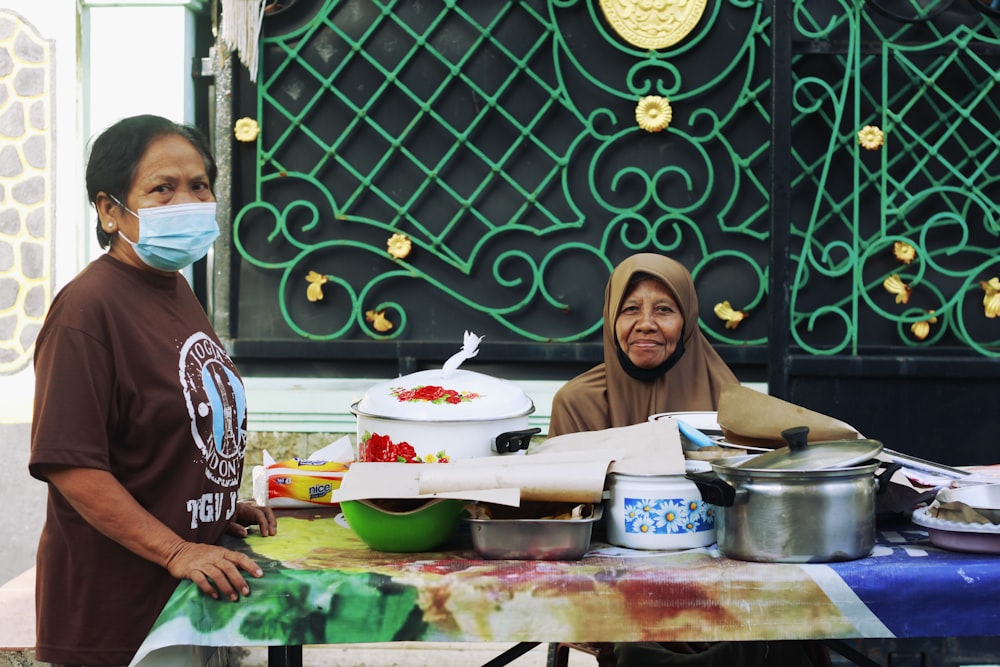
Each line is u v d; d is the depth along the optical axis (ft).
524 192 12.19
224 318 12.34
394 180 12.34
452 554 6.06
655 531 5.95
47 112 11.78
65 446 5.61
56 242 11.78
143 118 6.21
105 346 5.80
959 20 12.00
